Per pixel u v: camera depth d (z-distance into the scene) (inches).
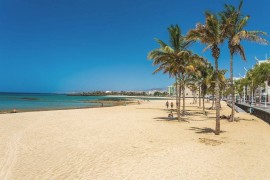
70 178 387.9
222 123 1092.5
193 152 550.3
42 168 435.8
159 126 966.4
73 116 1379.2
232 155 526.6
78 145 616.7
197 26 751.1
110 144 629.6
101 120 1178.0
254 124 1058.7
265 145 625.9
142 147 597.3
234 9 1066.1
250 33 1037.2
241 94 3806.6
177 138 713.6
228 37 1095.6
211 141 666.8
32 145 612.4
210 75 1667.1
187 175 403.2
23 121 1088.8
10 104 2910.9
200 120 1218.0
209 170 428.1
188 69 1182.9
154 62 1107.3
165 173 412.2
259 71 1705.2
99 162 472.7
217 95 778.8
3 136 719.1
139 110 2025.1
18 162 471.2
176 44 1113.4
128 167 442.9
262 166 452.1
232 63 1155.9
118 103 3806.6
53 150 564.4
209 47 745.6
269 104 2817.4
